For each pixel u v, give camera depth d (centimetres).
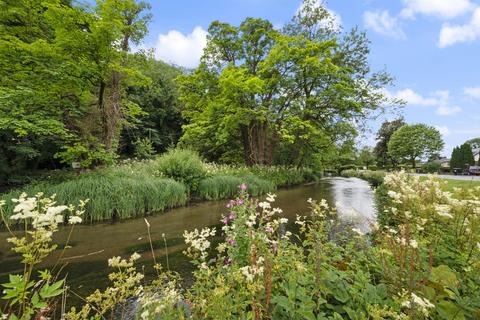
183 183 859
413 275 162
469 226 232
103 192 623
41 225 102
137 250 409
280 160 1905
